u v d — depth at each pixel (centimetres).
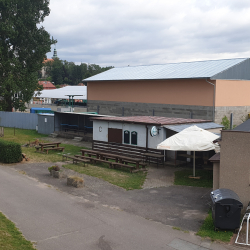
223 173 1058
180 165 1866
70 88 6162
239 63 2772
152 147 1939
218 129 2100
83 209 1073
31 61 3997
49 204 1111
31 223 930
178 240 851
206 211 1085
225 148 1052
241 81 2803
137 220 988
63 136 3053
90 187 1363
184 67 3195
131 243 823
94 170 1705
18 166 1755
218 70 2680
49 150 2345
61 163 1880
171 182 1493
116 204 1142
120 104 3494
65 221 957
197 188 1388
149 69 3566
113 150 2175
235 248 812
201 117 2695
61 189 1316
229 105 2719
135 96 3297
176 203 1172
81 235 860
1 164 1795
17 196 1188
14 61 3788
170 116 2947
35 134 3262
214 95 2591
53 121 3188
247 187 1026
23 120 3756
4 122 3928
